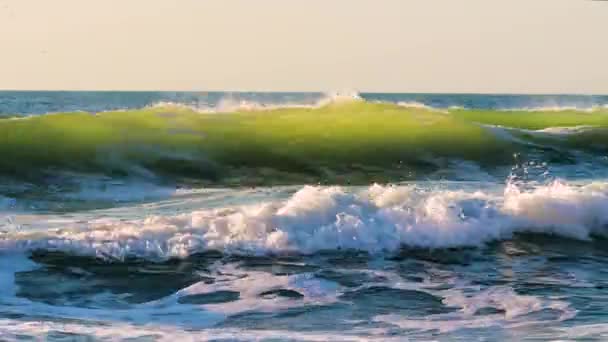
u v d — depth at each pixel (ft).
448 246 82.38
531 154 152.97
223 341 53.26
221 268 73.26
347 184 134.51
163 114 150.71
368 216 84.12
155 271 72.08
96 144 135.95
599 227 88.94
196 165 136.15
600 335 55.16
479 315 61.57
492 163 149.89
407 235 82.48
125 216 98.58
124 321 58.95
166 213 100.94
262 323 59.16
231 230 80.12
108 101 505.25
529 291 68.69
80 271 71.41
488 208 88.53
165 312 61.87
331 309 62.90
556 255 81.61
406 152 148.36
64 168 129.18
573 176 142.00
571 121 207.00
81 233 77.82
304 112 161.79
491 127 162.30
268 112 161.17
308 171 139.85
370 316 61.21
